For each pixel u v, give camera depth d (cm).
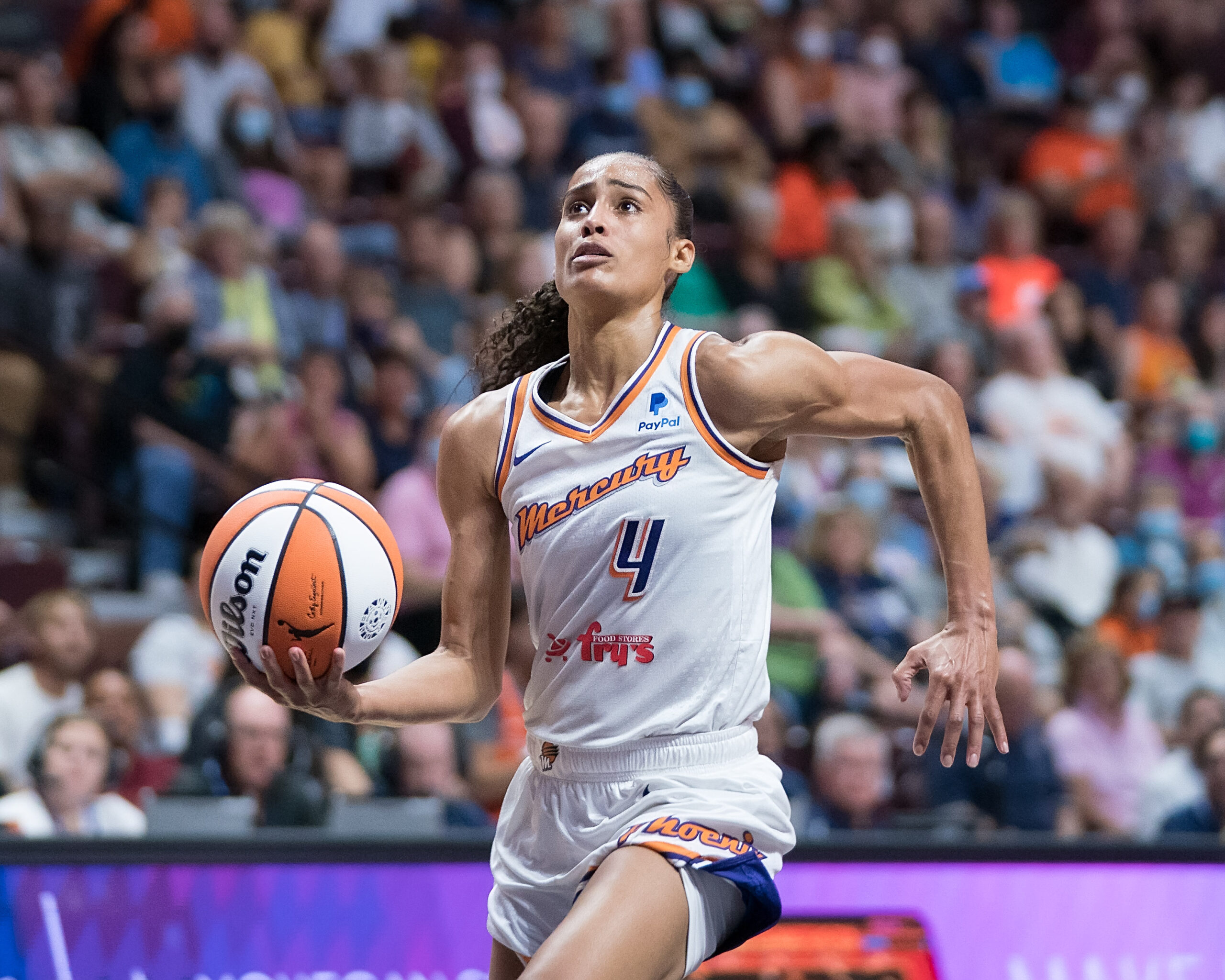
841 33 2414
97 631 1225
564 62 2119
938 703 507
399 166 1878
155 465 1341
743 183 2022
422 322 1650
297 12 2041
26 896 700
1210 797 1119
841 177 2053
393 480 1347
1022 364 1756
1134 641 1459
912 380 530
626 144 2012
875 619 1316
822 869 784
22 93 1560
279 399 1412
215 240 1509
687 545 506
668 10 2262
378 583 516
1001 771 1109
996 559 1491
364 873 746
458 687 542
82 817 886
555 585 518
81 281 1438
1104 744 1222
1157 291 2033
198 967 716
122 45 1709
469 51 2039
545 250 1709
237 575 501
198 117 1778
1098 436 1742
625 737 509
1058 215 2248
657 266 534
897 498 1538
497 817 1031
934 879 793
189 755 955
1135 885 813
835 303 1850
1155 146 2388
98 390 1291
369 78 1902
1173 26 2619
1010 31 2575
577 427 519
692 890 482
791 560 1300
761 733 1088
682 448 509
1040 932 797
